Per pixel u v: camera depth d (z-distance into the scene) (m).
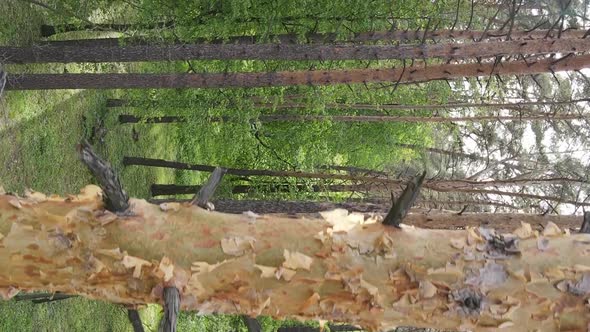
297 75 7.66
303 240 2.82
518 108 11.07
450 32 8.53
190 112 10.86
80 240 2.83
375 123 14.26
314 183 14.52
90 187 3.03
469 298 2.75
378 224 2.90
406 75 7.53
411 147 15.44
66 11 8.64
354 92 11.12
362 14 8.80
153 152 15.05
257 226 2.87
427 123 14.52
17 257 2.84
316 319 2.95
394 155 15.64
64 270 2.86
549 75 13.41
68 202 2.94
